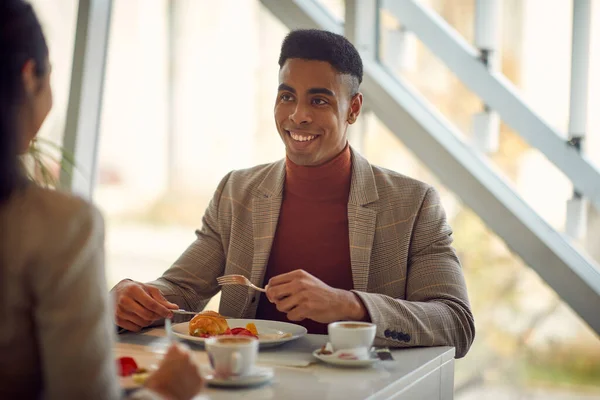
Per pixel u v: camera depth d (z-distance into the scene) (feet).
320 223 6.01
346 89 5.95
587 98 7.88
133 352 4.53
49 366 2.55
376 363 4.39
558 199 8.11
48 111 2.89
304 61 5.79
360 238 5.80
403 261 5.79
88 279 2.59
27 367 2.62
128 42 9.23
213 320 4.84
